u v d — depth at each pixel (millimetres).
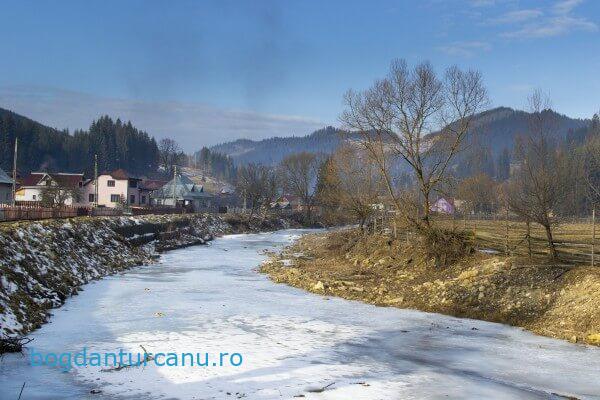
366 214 44438
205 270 35375
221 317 20797
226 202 133125
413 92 32312
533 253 26578
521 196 25891
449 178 32375
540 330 18891
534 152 24828
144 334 17781
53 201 68125
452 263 27406
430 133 32625
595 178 33844
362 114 34062
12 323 17000
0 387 12539
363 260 35250
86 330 18078
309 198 104375
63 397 12016
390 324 20188
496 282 22734
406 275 27953
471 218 50812
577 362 15453
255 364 14766
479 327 19797
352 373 14219
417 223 30594
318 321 20531
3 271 19953
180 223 60969
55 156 161750
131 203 93188
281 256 43250
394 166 45594
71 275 26578
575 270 21297
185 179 118000
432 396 12594
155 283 29047
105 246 36312
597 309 18328
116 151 185500
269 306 23344
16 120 162625
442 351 16562
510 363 15359
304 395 12430
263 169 124125
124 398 12047
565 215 36188
